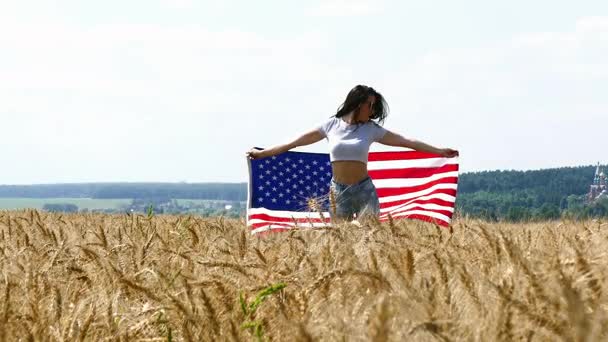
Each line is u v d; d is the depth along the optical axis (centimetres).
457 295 389
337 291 419
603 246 510
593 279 378
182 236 816
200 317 422
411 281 428
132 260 598
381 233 661
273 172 1411
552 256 415
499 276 443
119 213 1409
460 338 341
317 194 1423
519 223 750
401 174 1444
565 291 338
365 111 1216
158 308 439
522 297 375
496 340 343
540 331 339
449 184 1388
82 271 566
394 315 349
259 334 401
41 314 434
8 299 443
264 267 526
